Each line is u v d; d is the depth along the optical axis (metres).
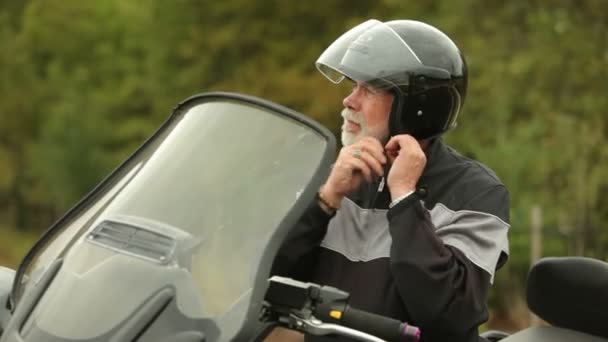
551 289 11.10
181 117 9.73
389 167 9.87
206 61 56.72
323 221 9.47
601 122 36.06
